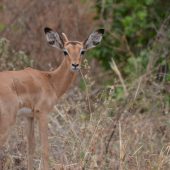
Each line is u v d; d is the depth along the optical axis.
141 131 13.78
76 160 12.47
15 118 12.22
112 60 15.88
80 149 12.53
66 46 13.00
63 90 13.19
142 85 15.14
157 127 14.24
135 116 14.25
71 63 12.82
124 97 14.80
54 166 12.39
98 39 13.41
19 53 15.37
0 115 11.95
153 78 15.41
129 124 13.91
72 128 12.98
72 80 13.21
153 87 15.21
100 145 12.96
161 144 13.60
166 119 14.35
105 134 13.23
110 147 13.23
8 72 12.41
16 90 12.25
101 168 12.41
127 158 12.55
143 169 12.48
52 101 12.91
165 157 12.61
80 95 14.80
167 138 13.83
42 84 12.74
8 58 15.47
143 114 14.73
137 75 15.96
